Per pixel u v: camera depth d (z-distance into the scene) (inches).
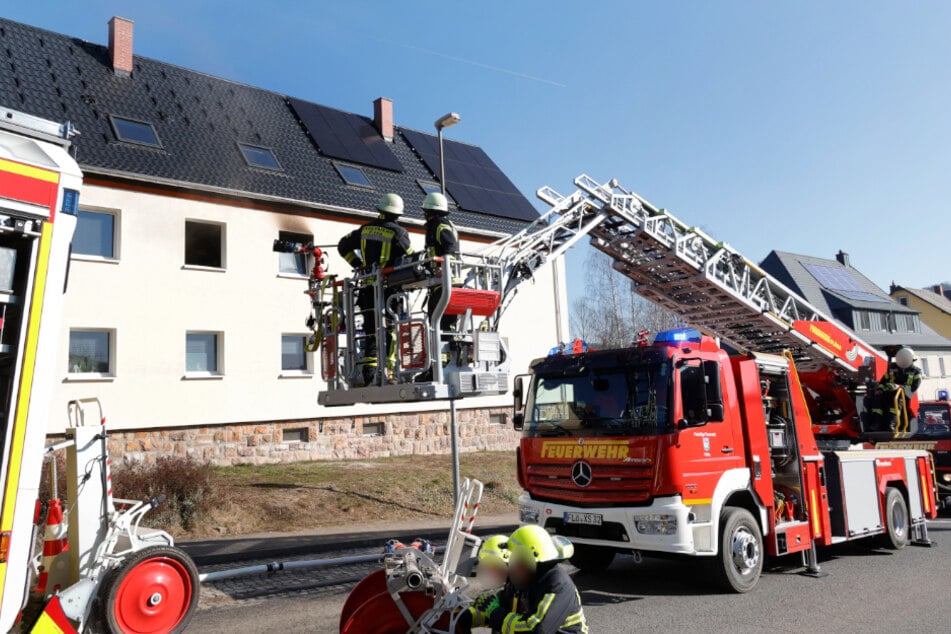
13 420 158.9
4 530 155.3
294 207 698.8
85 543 226.5
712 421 289.6
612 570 356.2
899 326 1868.8
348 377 309.9
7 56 640.4
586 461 301.7
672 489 279.0
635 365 302.2
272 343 674.8
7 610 154.9
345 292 312.3
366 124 912.9
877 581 323.0
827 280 1812.3
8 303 162.2
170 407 605.3
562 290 924.6
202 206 641.6
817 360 463.8
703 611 271.7
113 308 581.0
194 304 627.5
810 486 342.6
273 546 385.4
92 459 232.5
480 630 256.7
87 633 217.3
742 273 470.6
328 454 703.7
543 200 408.2
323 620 262.7
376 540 410.0
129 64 713.6
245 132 749.3
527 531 147.6
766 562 370.6
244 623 258.7
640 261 455.2
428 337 283.4
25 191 166.2
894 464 406.6
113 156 605.0
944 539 441.1
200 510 441.4
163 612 229.0
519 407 347.9
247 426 654.5
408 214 777.6
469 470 663.8
